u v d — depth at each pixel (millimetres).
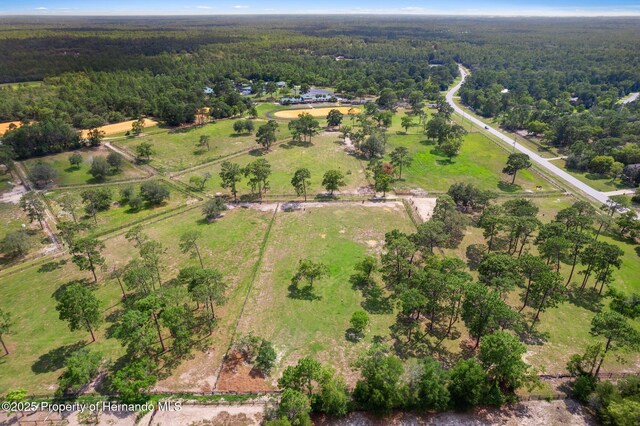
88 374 51500
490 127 182375
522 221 76812
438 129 154875
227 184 109812
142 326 53750
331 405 48375
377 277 76312
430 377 49531
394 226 95000
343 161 137125
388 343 60719
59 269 78938
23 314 66562
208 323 63438
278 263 80312
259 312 66875
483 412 50344
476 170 130875
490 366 54656
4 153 117375
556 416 49656
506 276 65938
